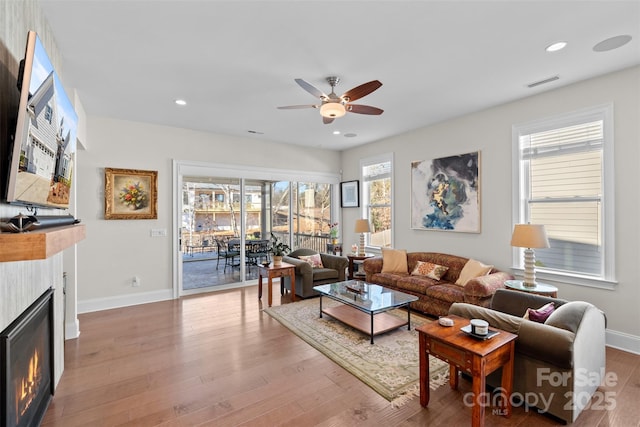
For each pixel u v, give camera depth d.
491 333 2.04
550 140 3.58
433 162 4.85
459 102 3.88
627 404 2.15
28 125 1.38
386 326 3.39
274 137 5.67
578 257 3.38
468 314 2.42
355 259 5.48
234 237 5.71
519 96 3.69
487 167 4.15
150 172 4.71
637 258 2.93
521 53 2.70
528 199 3.79
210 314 4.11
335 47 2.59
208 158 5.29
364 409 2.13
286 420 2.02
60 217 2.02
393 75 3.11
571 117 3.35
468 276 3.92
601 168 3.20
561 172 3.50
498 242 4.04
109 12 2.11
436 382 2.46
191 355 2.93
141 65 2.88
